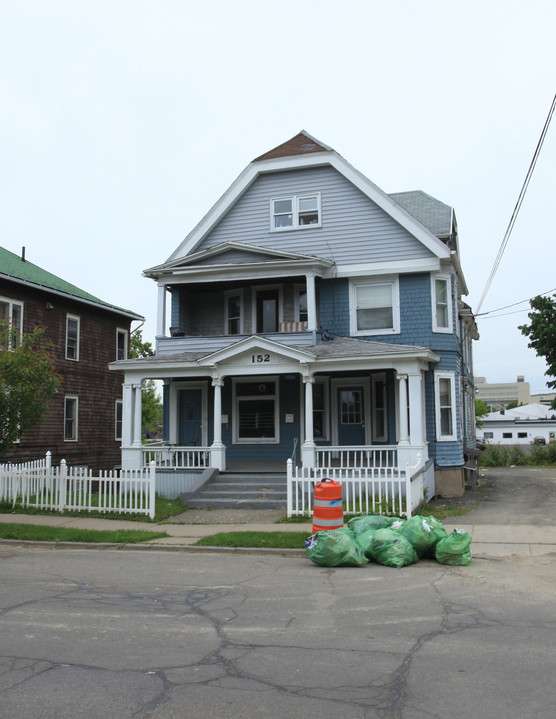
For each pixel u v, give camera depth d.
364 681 5.48
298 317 21.55
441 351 20.22
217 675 5.66
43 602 8.34
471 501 18.48
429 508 16.31
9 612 7.85
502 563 10.60
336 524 11.34
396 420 20.31
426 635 6.74
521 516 15.28
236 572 10.25
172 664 5.96
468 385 29.11
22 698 5.18
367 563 10.77
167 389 22.75
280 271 20.23
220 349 19.11
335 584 9.27
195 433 22.31
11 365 15.58
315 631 6.96
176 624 7.29
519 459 39.28
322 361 18.06
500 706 4.95
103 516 15.73
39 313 25.83
